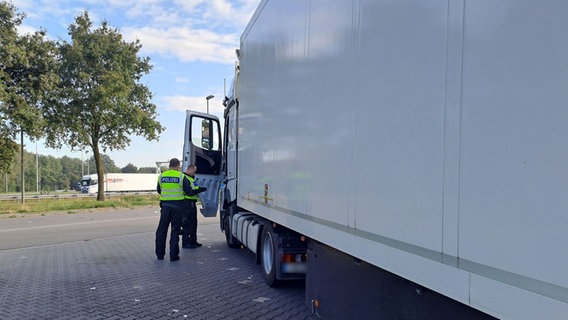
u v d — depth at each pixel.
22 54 23.75
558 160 1.55
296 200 4.58
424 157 2.35
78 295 6.28
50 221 18.72
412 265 2.45
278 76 5.35
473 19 1.99
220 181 10.95
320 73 3.95
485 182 1.89
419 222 2.38
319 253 4.29
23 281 7.17
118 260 8.98
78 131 29.08
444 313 2.44
